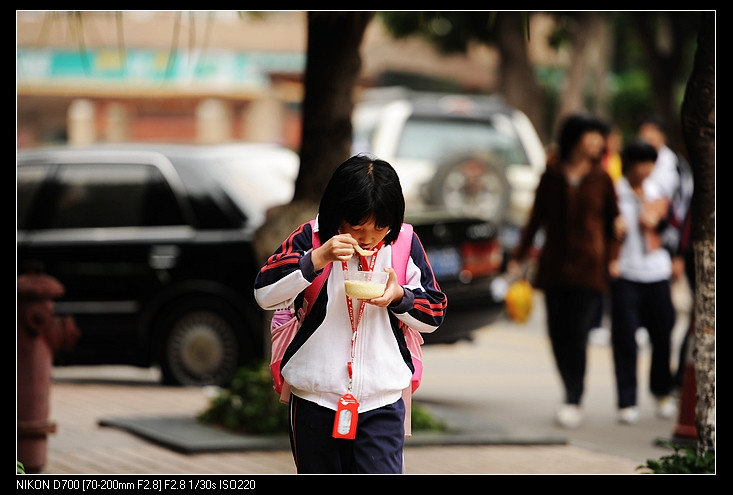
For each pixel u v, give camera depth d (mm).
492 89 79000
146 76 76500
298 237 10531
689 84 12977
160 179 25344
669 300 22750
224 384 24516
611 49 68000
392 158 38062
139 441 18750
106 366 26109
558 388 26250
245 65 78000
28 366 15984
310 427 10500
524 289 30875
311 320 10453
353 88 19109
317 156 19094
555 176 22094
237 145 26734
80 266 24906
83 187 25500
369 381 10383
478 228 24297
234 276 24438
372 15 18188
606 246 22219
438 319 10594
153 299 24672
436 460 18031
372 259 10500
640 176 22719
